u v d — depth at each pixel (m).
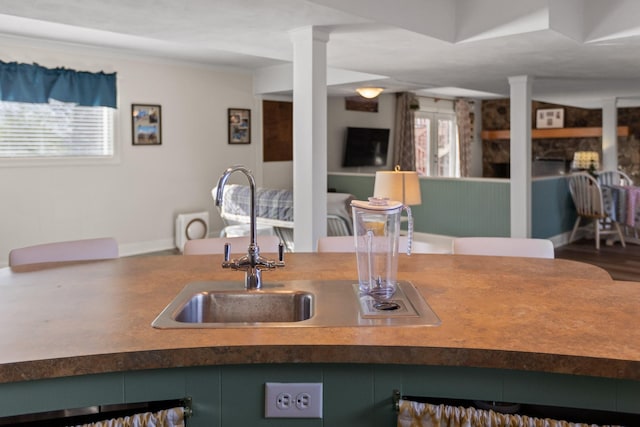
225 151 7.91
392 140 10.16
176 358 1.21
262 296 1.71
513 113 6.10
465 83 6.69
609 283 1.82
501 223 6.80
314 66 3.75
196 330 1.34
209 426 1.28
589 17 4.16
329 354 1.23
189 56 6.93
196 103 7.50
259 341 1.25
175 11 3.28
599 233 7.26
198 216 7.40
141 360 1.20
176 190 7.38
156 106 7.06
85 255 2.52
